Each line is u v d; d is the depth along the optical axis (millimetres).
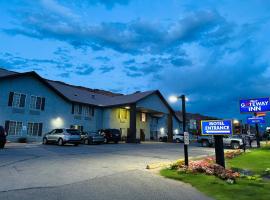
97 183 8203
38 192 6863
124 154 18375
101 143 31750
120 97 44594
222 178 9352
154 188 7832
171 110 46344
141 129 45375
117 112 41094
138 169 11359
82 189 7359
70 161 13352
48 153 17109
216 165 11039
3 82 27812
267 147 28250
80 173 9953
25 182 7988
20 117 29000
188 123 61938
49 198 6344
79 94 40500
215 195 7145
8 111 27922
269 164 14016
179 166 11359
